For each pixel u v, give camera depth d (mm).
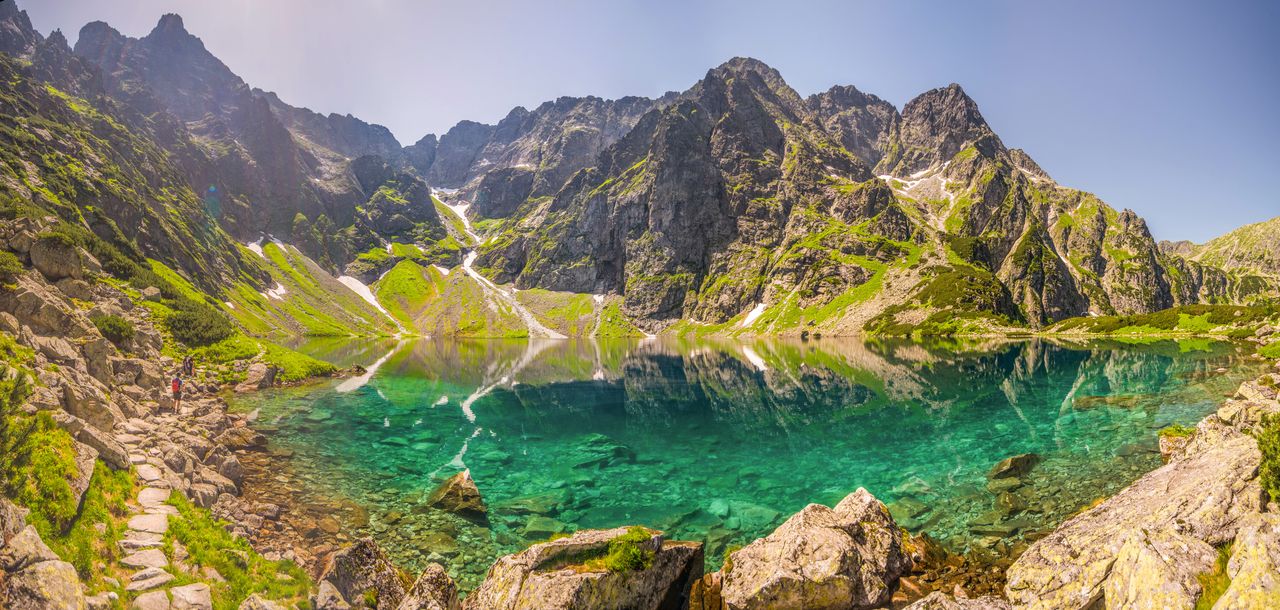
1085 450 33281
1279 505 13625
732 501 28312
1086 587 13930
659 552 16578
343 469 31906
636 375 87062
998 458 33562
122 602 12000
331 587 14812
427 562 21078
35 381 19500
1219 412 26953
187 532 16125
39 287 29984
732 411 53312
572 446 39875
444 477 31875
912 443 38406
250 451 33312
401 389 64688
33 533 11234
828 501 27922
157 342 51188
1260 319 112500
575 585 14414
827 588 16031
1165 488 18844
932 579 18141
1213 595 11352
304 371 65562
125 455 19500
